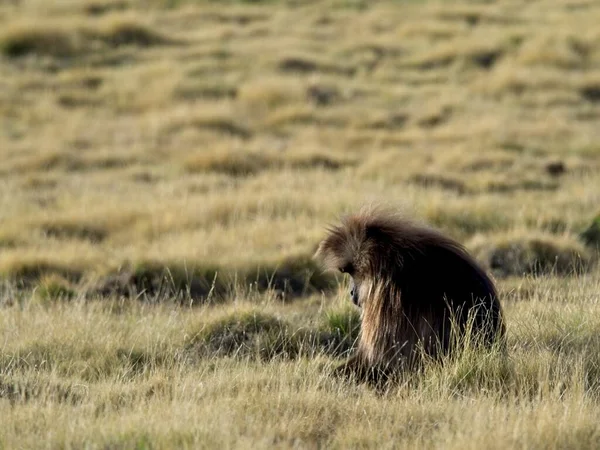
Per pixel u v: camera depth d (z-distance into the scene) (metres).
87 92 37.28
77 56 41.56
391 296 10.99
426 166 28.05
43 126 33.44
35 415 9.82
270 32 46.69
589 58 42.09
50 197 25.28
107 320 14.45
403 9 51.38
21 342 13.23
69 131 32.62
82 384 11.38
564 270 17.59
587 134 32.56
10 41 41.34
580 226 20.86
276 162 28.89
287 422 9.66
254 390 10.64
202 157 28.36
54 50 41.50
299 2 53.25
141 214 22.70
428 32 46.00
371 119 34.41
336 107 36.16
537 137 32.19
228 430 9.13
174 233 21.31
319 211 22.30
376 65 41.91
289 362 12.39
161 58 41.72
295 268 18.34
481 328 11.02
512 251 18.58
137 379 11.82
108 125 33.59
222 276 18.02
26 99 36.09
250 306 14.39
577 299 14.06
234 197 23.28
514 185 25.94
